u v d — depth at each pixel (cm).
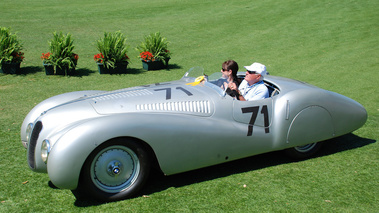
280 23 1702
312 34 1504
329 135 439
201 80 435
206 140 370
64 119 358
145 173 349
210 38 1466
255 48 1318
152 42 1052
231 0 2284
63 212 321
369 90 816
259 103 407
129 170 344
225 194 354
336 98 443
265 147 410
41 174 401
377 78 923
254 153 408
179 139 355
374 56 1166
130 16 1831
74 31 1476
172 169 362
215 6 2112
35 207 330
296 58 1179
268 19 1781
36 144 353
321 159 441
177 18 1816
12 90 794
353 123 452
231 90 405
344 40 1399
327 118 433
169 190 364
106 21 1703
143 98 386
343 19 1717
